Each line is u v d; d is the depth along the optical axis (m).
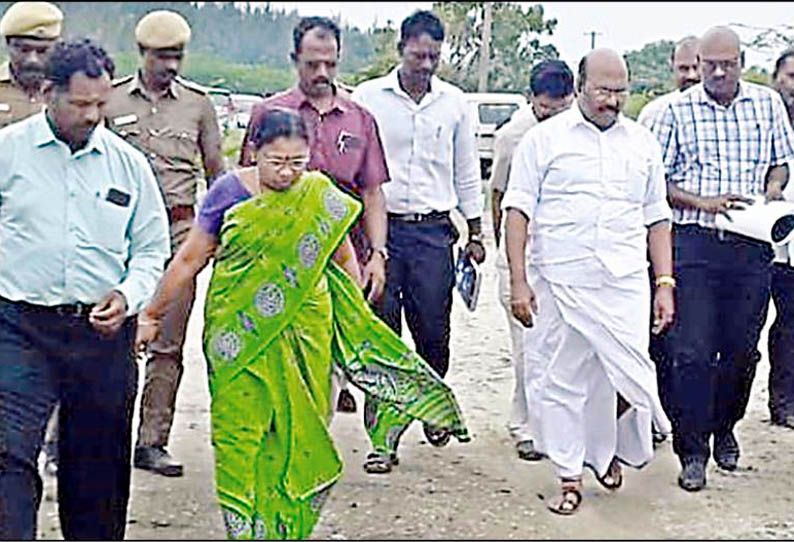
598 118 5.36
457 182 6.41
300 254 4.46
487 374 8.23
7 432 4.10
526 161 5.44
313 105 5.68
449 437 6.51
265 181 4.41
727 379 6.09
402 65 6.12
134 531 5.09
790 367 6.99
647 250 5.66
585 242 5.35
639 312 5.41
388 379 4.86
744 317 6.00
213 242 4.52
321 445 4.57
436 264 6.19
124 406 4.39
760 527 5.35
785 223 5.61
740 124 5.88
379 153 5.84
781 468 6.22
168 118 5.74
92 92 4.07
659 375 6.08
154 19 5.71
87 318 4.23
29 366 4.16
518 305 5.41
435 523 5.30
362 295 4.82
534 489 5.80
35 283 4.15
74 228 4.17
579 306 5.37
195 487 5.67
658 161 5.54
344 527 5.22
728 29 5.89
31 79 5.50
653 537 5.20
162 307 4.55
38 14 5.45
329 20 5.70
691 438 5.85
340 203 4.52
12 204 4.14
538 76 6.27
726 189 5.86
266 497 4.51
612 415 5.55
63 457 4.41
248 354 4.46
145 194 4.34
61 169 4.16
